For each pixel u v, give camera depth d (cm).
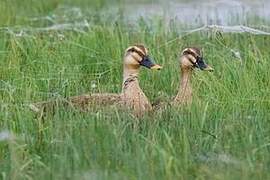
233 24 2572
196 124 1638
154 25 2562
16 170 1445
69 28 2523
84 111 1731
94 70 2100
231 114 1722
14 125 1650
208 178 1429
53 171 1445
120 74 2053
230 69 1995
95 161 1477
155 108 1791
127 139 1557
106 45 2230
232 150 1538
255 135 1586
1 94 1869
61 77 1980
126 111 1736
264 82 1958
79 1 3128
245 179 1414
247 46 2238
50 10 2934
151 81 2025
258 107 1759
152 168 1434
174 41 2312
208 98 1811
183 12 2875
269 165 1475
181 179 1420
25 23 2645
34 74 2014
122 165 1465
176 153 1511
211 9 2898
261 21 2606
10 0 2964
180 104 1784
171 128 1617
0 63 2095
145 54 1855
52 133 1598
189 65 1864
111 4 3141
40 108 1748
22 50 2191
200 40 2330
